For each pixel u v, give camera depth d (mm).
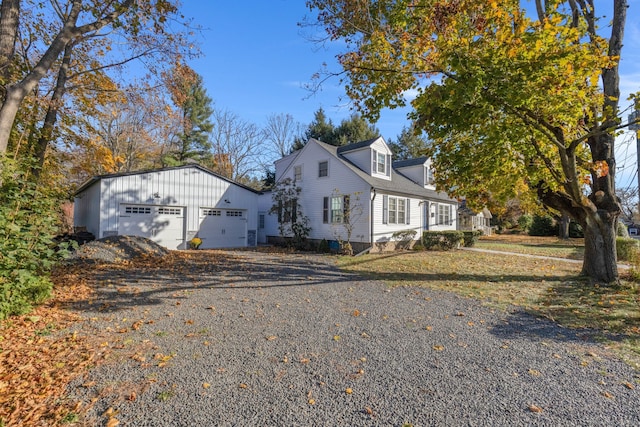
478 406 2734
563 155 6715
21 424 2443
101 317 5070
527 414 2621
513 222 32781
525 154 7129
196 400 2809
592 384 3096
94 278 7844
